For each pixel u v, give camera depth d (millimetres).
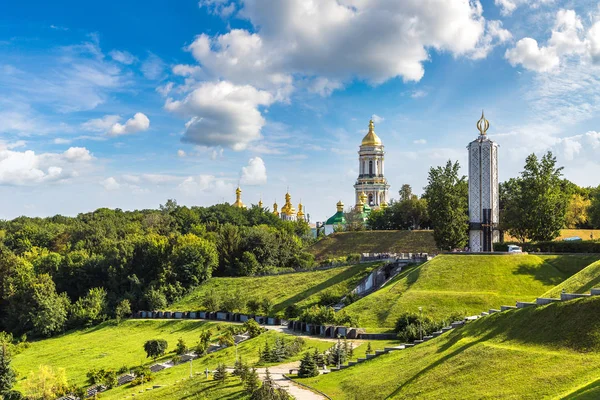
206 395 64688
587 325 49812
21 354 122375
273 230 196625
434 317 84312
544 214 111250
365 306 96750
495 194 116062
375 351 69625
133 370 91125
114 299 150625
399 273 116625
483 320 61469
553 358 48156
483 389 47375
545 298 57625
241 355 84812
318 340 86000
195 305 141750
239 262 166875
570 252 102938
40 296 140250
